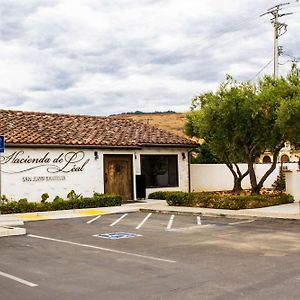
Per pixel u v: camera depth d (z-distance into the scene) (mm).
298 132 19219
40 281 8156
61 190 21766
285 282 7719
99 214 18797
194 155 32000
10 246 11758
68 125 24781
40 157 21156
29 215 18422
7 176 20109
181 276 8289
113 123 27312
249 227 14633
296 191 21453
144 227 15023
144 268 9008
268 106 20531
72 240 12625
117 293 7281
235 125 20781
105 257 10172
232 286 7531
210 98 21469
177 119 97812
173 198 21125
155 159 25625
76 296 7184
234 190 24875
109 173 23500
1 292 7484
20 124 23016
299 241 11883
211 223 15734
